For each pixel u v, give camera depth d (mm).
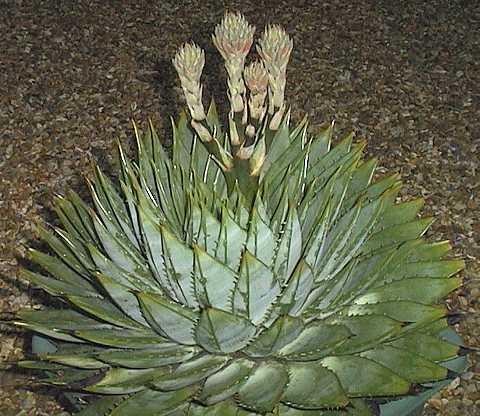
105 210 1382
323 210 1222
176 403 1200
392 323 1225
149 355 1230
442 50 3482
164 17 3807
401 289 1341
